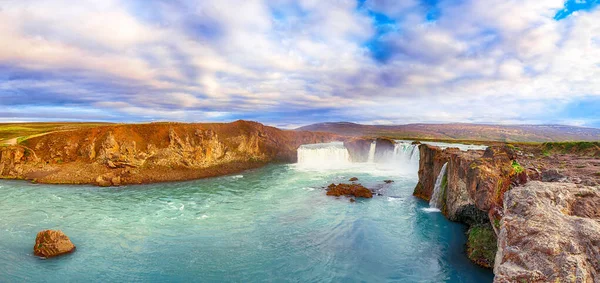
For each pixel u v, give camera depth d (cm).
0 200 3953
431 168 3869
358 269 2220
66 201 3966
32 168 5225
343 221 3188
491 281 2000
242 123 7688
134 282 2067
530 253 1162
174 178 5356
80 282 2062
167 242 2697
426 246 2552
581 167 2559
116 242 2691
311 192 4447
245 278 2112
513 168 2267
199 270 2219
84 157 5475
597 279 1032
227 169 6172
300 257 2412
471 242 2423
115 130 5897
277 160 7338
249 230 2973
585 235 1161
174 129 6316
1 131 7712
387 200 3922
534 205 1424
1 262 2281
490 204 2080
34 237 2759
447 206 3130
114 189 4675
